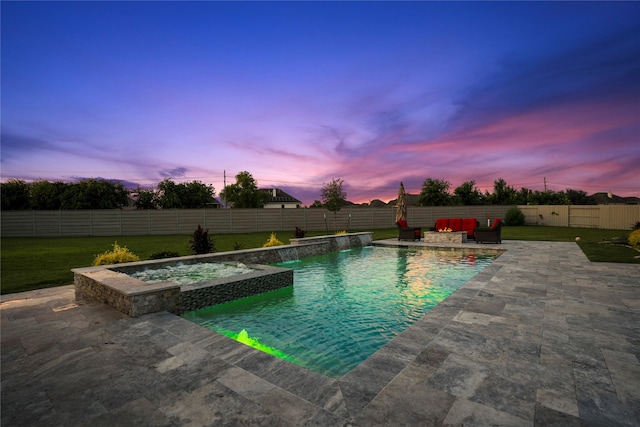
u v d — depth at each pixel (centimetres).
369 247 1417
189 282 600
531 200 3061
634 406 206
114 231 2098
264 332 434
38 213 2031
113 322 404
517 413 199
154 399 226
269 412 205
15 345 334
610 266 735
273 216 2317
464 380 241
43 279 709
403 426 187
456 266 911
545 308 423
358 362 344
